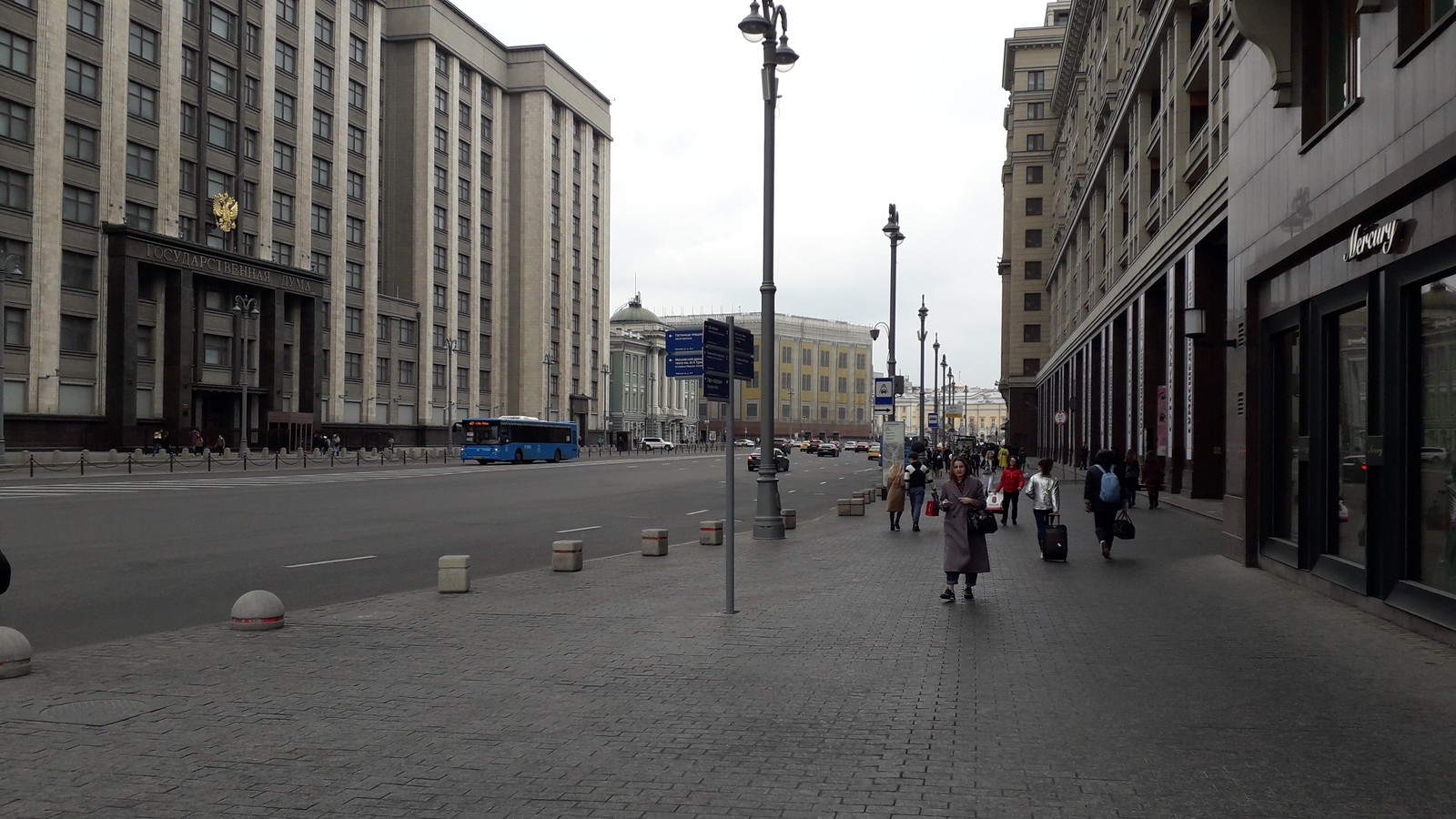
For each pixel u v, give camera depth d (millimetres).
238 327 67062
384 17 87750
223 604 11688
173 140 61781
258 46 69938
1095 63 55625
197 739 6230
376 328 80625
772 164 19453
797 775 5570
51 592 12391
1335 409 12320
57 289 54375
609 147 119250
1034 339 92438
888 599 11953
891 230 35469
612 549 18516
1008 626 10141
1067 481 44938
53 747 6047
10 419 52094
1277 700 7199
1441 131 9133
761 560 16031
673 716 6762
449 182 91000
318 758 5859
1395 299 10039
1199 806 5090
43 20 53500
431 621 10375
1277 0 13422
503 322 100000
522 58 102312
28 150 53062
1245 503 15266
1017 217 92688
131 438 57500
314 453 67562
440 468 56969
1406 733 6355
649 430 142125
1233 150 16344
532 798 5215
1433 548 9570
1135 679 7859
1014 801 5172
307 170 73812
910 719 6707
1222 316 30156
